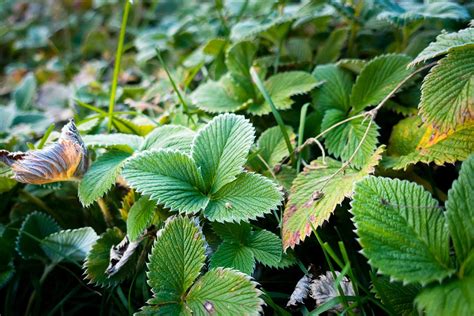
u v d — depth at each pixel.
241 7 0.53
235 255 0.34
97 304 0.39
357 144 0.37
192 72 0.50
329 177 0.35
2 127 0.47
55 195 0.43
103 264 0.36
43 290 0.40
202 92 0.44
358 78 0.40
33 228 0.40
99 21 0.77
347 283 0.34
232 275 0.32
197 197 0.34
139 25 0.75
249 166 0.38
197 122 0.42
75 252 0.39
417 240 0.29
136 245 0.35
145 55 0.56
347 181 0.34
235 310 0.31
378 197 0.31
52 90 0.58
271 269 0.37
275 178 0.37
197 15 0.63
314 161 0.37
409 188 0.31
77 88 0.54
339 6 0.44
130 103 0.49
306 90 0.41
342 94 0.41
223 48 0.49
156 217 0.36
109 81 0.60
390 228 0.30
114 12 0.79
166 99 0.48
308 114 0.43
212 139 0.35
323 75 0.42
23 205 0.43
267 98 0.40
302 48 0.48
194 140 0.35
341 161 0.37
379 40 0.47
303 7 0.45
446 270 0.29
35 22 0.83
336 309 0.33
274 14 0.51
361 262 0.36
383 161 0.37
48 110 0.55
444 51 0.32
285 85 0.42
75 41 0.76
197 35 0.59
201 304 0.31
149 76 0.57
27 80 0.54
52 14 0.84
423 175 0.39
